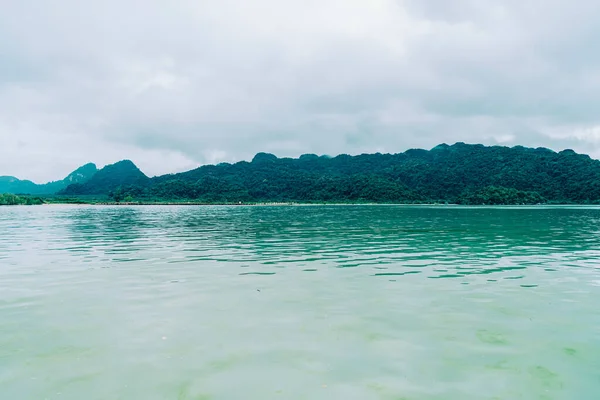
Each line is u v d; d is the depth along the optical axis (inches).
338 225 1669.5
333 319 378.9
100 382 256.2
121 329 351.6
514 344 319.0
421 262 701.3
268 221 2001.7
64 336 335.3
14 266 663.8
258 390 246.4
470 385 253.6
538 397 240.1
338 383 255.3
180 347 311.7
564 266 658.8
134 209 4471.0
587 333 342.6
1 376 264.7
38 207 5128.0
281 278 563.2
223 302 436.8
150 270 625.9
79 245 964.6
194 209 4493.1
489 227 1534.2
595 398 238.8
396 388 249.1
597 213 2984.7
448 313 397.7
